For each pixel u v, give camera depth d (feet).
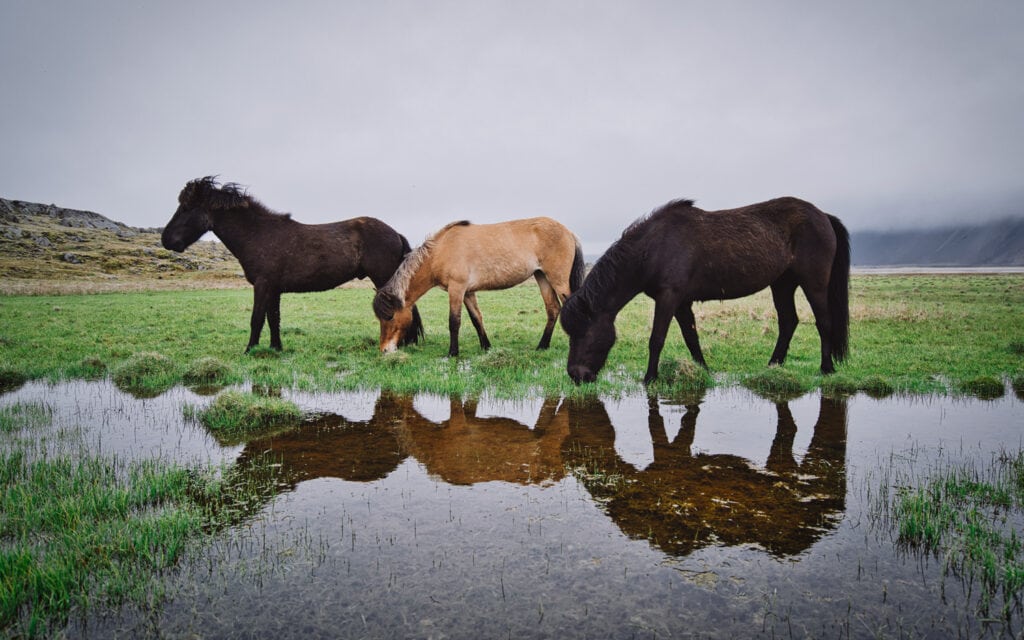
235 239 30.12
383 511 11.12
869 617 7.55
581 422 17.74
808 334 36.42
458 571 8.81
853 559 9.08
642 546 9.57
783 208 23.08
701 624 7.46
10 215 282.36
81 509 10.96
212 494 12.09
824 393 21.16
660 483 12.47
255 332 30.96
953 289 89.04
